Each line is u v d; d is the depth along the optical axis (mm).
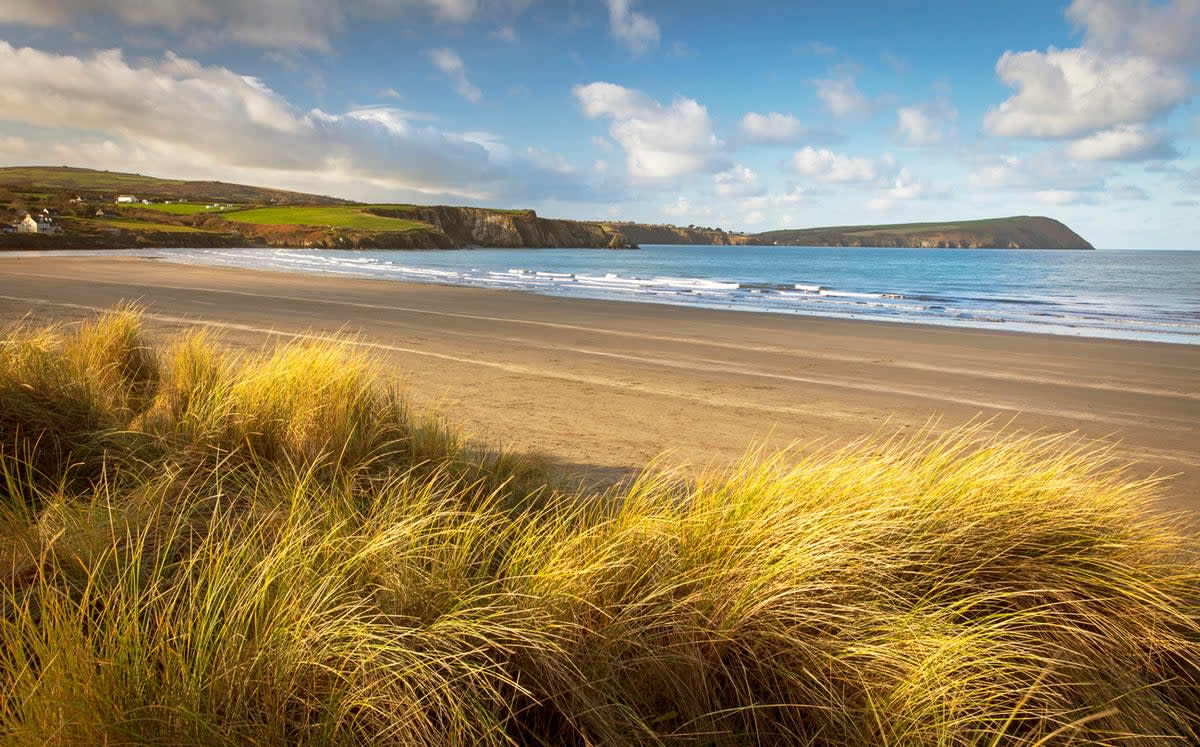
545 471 4586
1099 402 9320
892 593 2537
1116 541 2990
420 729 1853
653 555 2629
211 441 3930
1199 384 10758
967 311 22922
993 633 2385
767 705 2121
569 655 2129
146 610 2170
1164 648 2631
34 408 3936
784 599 2398
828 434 7207
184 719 1669
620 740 2004
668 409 8156
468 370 10164
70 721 1606
